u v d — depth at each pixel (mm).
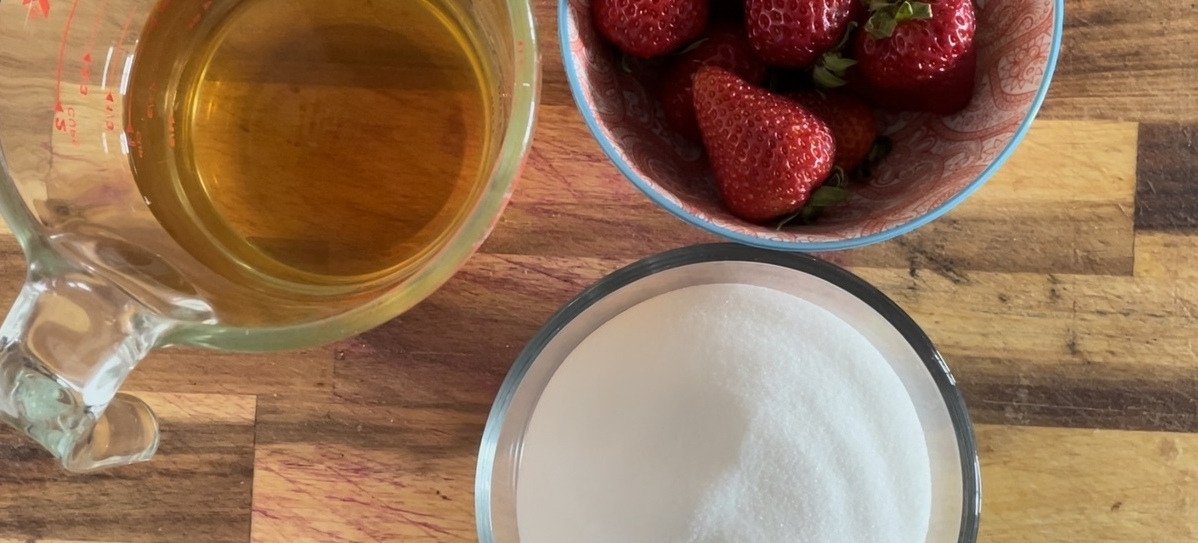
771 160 179
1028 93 177
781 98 185
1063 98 215
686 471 215
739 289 230
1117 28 213
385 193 208
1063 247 217
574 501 221
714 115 185
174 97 203
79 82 183
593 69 189
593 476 221
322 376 222
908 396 226
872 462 219
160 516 223
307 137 209
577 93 178
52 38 175
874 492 216
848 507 214
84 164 180
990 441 219
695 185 200
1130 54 214
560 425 227
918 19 175
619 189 219
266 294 187
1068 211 216
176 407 222
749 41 191
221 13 203
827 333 228
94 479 223
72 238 160
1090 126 215
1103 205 216
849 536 213
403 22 206
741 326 226
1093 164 216
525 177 219
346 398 222
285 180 207
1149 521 216
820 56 188
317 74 208
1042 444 218
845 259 220
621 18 185
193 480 223
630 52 192
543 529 223
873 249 219
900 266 219
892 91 193
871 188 200
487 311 222
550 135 218
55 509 223
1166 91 214
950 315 219
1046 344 218
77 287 146
